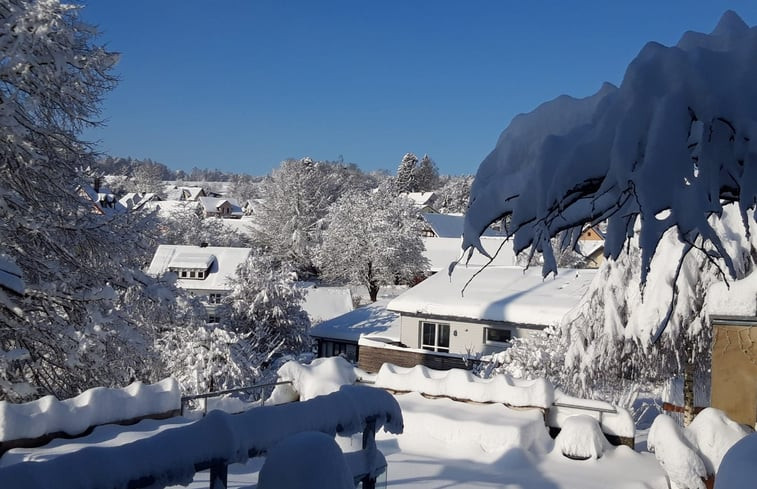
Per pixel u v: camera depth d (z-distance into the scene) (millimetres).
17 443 6395
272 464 2654
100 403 7234
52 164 16109
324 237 56375
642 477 7617
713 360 8312
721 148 3225
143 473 2582
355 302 51281
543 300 25484
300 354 33250
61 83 14828
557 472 7695
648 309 13578
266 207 66812
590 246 35188
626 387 15750
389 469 7652
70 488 2318
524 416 8711
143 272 18203
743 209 3172
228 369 21953
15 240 15164
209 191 152500
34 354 15734
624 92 3295
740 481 3215
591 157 3316
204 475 5469
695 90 3172
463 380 9555
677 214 3064
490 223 3775
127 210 17969
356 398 4020
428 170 118938
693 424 7008
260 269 32875
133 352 17047
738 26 3699
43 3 13781
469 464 7883
